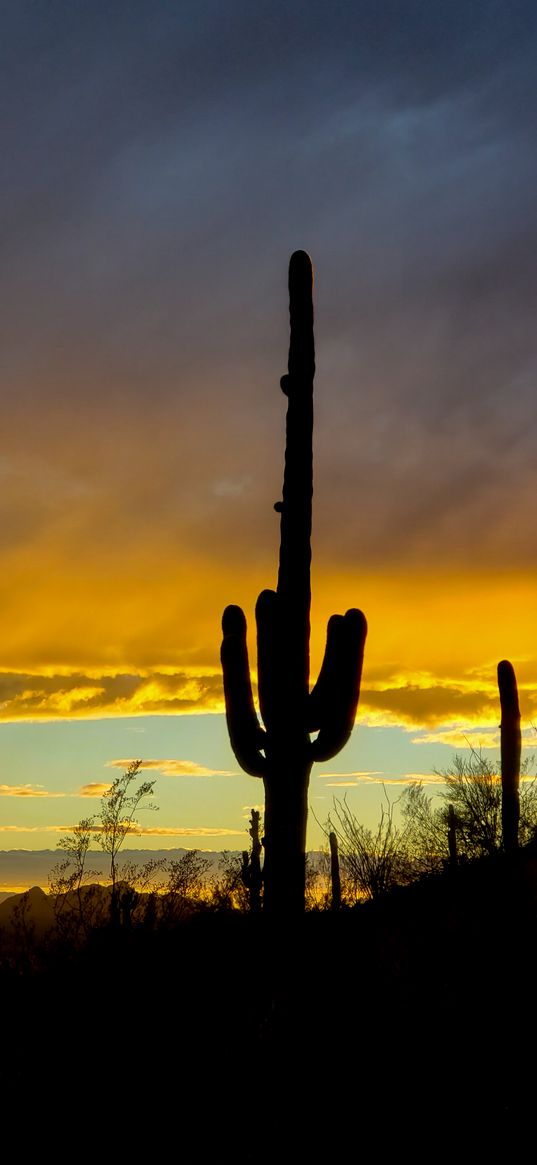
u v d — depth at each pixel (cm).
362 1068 791
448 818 1639
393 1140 720
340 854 1324
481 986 896
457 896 1059
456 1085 771
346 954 948
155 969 838
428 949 946
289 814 1322
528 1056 809
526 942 960
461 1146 718
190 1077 764
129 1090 749
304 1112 751
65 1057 767
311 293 1538
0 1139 718
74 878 908
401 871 1470
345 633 1348
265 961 938
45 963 841
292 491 1464
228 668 1384
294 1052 806
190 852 959
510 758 1952
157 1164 702
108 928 853
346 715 1330
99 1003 805
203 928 896
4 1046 775
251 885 1048
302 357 1514
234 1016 835
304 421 1491
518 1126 733
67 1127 725
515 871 1077
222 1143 721
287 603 1414
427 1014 854
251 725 1362
